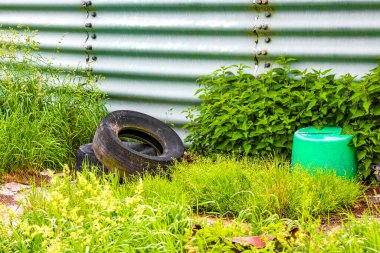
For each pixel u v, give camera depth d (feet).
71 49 32.89
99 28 31.78
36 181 26.00
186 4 28.89
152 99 30.48
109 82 31.78
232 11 27.78
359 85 23.89
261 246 15.37
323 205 20.17
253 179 21.17
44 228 15.83
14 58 31.65
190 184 21.89
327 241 15.40
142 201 19.04
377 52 25.16
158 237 16.90
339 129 24.47
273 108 25.45
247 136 25.31
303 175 21.36
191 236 16.22
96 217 16.97
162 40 29.89
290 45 26.73
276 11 26.81
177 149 27.02
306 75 25.80
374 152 23.98
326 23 25.85
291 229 16.52
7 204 22.75
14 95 28.78
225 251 15.37
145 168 25.04
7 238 16.90
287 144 25.26
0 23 35.58
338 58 25.86
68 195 18.74
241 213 18.17
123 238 16.83
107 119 26.73
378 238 15.61
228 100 26.53
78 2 32.27
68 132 28.81
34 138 27.55
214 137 25.94
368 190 23.38
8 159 26.71
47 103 29.60
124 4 30.73
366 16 25.16
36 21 34.17
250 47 27.58
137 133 28.04
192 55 29.09
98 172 26.27
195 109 28.71
